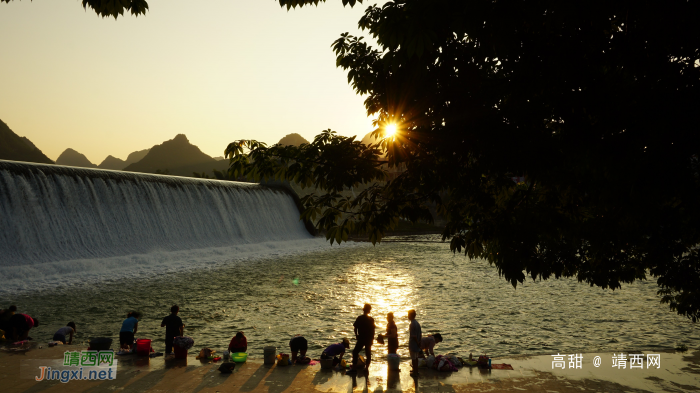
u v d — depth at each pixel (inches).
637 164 198.5
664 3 188.9
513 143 215.2
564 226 233.3
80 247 1449.3
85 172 1579.7
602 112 207.5
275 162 287.3
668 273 323.9
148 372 412.2
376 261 1779.0
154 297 984.9
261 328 732.0
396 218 274.4
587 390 392.2
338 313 844.0
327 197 268.7
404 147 248.2
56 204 1440.7
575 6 172.6
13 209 1312.7
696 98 191.2
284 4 306.0
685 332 715.4
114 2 286.0
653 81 201.8
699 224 234.7
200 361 450.6
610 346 637.3
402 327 743.1
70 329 534.9
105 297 974.4
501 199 286.8
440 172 244.7
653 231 270.5
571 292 1071.0
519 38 204.5
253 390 369.7
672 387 406.3
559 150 221.6
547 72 202.5
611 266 330.6
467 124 231.8
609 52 209.0
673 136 192.1
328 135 283.1
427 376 419.2
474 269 1528.1
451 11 181.5
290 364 444.5
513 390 386.9
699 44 195.5
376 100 282.2
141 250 1633.9
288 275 1359.5
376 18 281.0
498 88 217.6
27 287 1068.5
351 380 401.4
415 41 178.7
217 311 855.1
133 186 1752.0
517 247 236.8
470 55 235.6
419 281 1253.7
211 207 2137.1
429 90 239.1
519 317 817.5
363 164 260.7
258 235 2375.7
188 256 1702.8
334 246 2464.3
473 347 631.8
